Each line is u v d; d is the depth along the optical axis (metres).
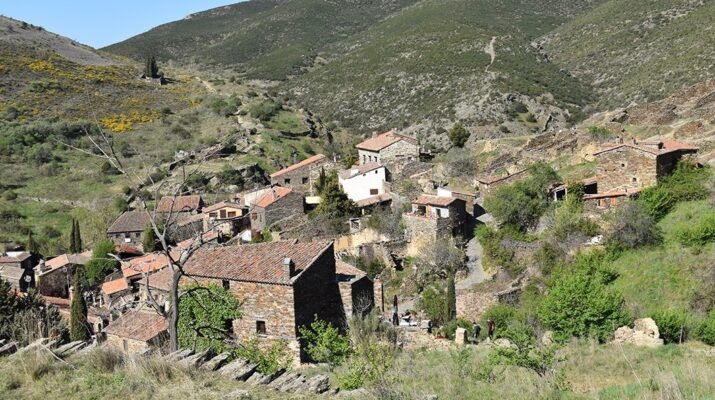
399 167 78.44
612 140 64.31
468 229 63.97
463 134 99.69
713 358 26.53
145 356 17.58
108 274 71.00
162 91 155.62
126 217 85.56
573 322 34.59
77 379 16.03
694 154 54.19
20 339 23.20
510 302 48.53
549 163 66.88
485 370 22.66
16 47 159.50
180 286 37.41
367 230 66.94
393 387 17.61
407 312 51.84
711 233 43.38
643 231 46.84
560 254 51.12
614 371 25.62
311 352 31.72
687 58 112.38
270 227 72.94
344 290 38.47
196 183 94.81
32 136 116.06
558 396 19.39
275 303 35.16
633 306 39.84
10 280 69.31
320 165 92.56
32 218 91.75
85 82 148.25
